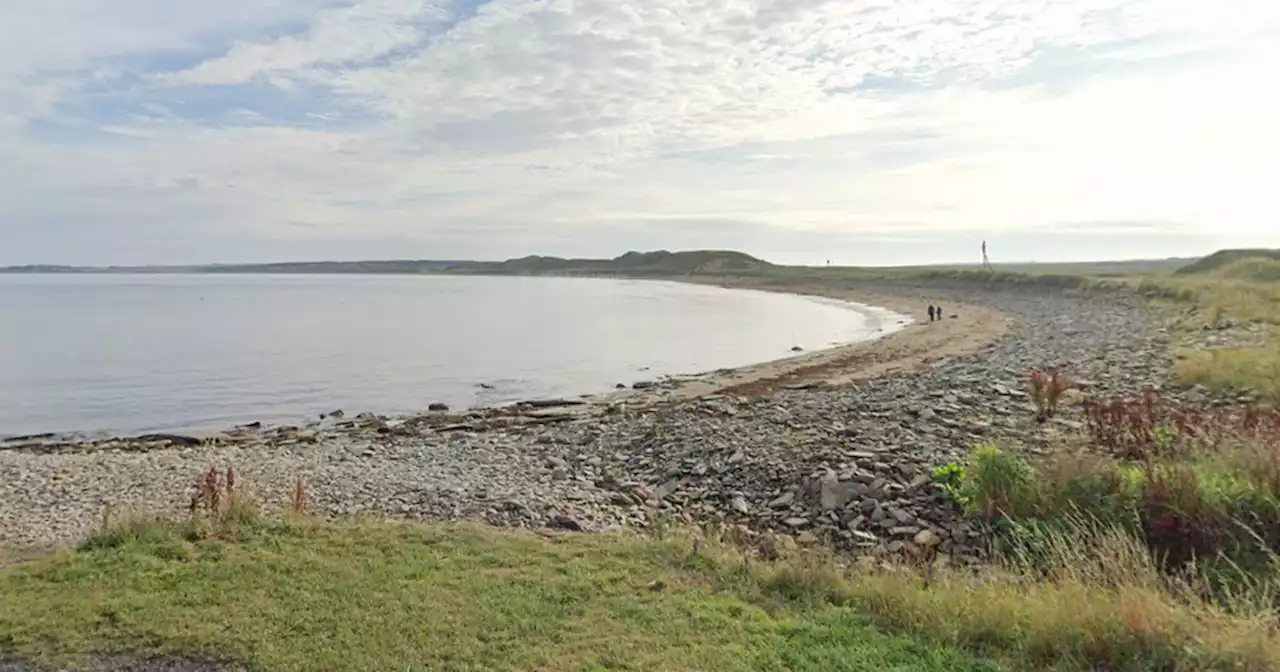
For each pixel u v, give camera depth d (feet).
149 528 33.60
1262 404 53.01
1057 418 57.21
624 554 31.12
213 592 26.84
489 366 136.56
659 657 21.90
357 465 59.36
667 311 287.07
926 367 101.04
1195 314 120.37
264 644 23.09
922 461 46.37
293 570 28.96
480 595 26.58
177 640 23.44
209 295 466.70
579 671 21.22
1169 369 73.72
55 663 22.39
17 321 241.35
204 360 144.97
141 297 434.71
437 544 32.37
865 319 216.74
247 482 51.85
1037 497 35.99
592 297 426.51
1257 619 22.12
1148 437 40.75
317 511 42.34
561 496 48.03
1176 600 24.98
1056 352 99.55
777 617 24.62
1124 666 20.62
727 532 38.65
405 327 223.71
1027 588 26.78
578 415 83.20
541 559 30.42
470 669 21.49
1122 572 26.55
